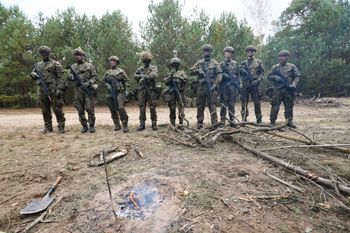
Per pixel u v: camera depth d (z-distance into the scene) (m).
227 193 3.65
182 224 3.01
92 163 4.82
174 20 18.34
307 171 4.22
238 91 8.32
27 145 6.12
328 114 12.24
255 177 4.15
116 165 4.75
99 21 18.23
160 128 7.88
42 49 7.02
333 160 4.95
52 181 4.23
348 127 8.19
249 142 5.95
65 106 18.22
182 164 4.60
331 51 21.59
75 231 3.03
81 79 7.18
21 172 4.56
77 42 16.98
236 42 19.38
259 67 8.39
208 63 7.43
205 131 6.48
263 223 3.07
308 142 5.59
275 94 7.89
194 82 7.59
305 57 19.88
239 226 3.01
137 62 17.70
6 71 17.41
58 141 6.41
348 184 3.92
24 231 3.08
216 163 4.67
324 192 3.75
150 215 3.19
